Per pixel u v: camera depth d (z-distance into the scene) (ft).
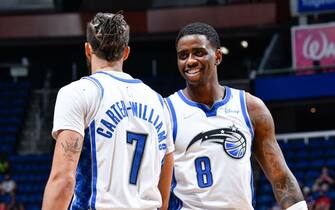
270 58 109.70
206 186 22.77
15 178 103.35
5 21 122.72
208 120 23.26
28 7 125.29
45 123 115.34
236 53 127.24
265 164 23.71
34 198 100.01
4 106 118.32
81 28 121.08
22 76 131.03
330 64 102.53
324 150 98.32
